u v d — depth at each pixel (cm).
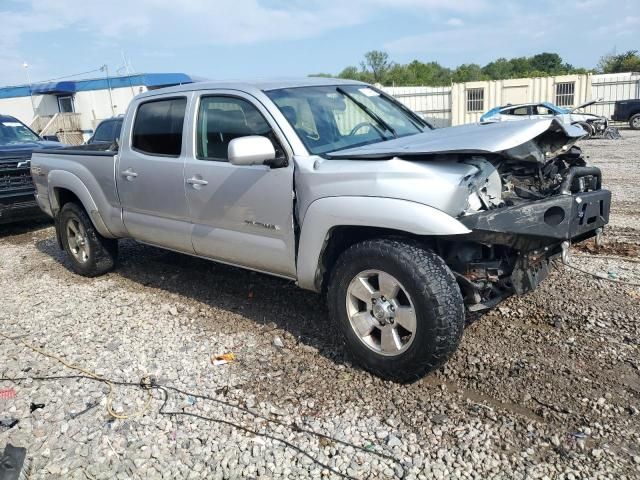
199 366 400
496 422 313
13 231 930
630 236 654
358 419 325
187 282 581
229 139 434
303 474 284
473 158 338
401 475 277
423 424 316
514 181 367
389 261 336
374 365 359
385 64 7894
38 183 656
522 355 381
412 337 336
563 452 285
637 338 394
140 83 2850
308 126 409
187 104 469
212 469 292
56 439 326
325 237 366
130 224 544
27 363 424
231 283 565
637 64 5819
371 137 435
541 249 351
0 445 322
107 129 1156
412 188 324
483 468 278
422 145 357
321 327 448
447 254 354
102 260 613
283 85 441
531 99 3098
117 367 407
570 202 344
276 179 394
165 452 308
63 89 2931
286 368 388
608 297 466
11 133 1011
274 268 420
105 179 556
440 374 365
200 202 455
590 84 2994
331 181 358
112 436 325
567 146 382
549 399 330
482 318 439
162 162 486
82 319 505
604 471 270
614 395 329
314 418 329
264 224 411
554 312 442
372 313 357
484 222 317
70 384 388
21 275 664
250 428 323
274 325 455
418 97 3322
